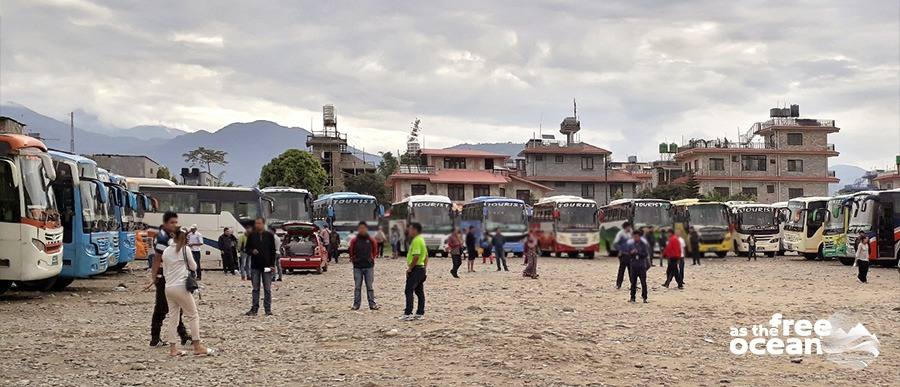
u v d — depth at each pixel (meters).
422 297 18.95
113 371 12.29
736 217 55.41
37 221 21.78
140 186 41.00
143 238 41.22
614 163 117.44
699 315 19.91
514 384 11.34
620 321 18.62
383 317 19.25
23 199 21.66
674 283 30.92
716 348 14.91
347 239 53.94
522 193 94.81
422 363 12.90
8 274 21.50
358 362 13.04
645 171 119.00
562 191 99.50
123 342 15.18
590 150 99.94
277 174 91.00
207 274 36.44
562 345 14.55
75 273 25.56
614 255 58.56
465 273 38.09
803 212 49.62
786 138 98.44
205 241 40.94
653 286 29.39
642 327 17.62
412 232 19.09
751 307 21.70
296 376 11.90
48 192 22.53
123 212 33.53
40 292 25.33
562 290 27.53
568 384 11.36
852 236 40.97
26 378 11.71
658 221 53.62
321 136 110.38
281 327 17.41
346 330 16.78
